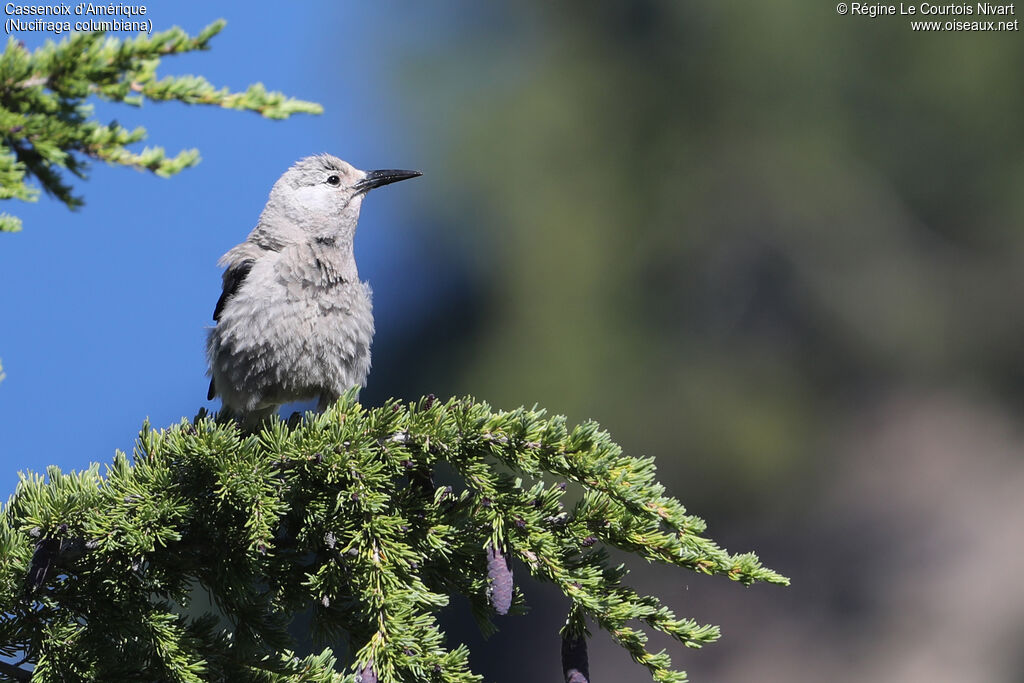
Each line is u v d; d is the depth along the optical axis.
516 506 3.72
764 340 20.14
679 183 20.50
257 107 3.55
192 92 3.50
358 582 3.77
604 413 19.23
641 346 19.66
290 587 3.99
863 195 20.52
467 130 21.16
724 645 18.22
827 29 20.34
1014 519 18.58
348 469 3.83
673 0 20.95
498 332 20.19
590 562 3.73
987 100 20.11
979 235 20.44
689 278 20.23
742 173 20.42
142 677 3.76
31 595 3.71
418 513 3.94
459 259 20.94
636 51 21.28
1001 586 17.50
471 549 3.95
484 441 3.84
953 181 20.39
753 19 20.45
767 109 20.48
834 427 19.91
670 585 18.78
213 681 3.79
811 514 19.36
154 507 3.73
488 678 18.17
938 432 19.53
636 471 3.74
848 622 18.05
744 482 19.28
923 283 20.30
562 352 19.36
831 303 20.22
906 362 20.22
